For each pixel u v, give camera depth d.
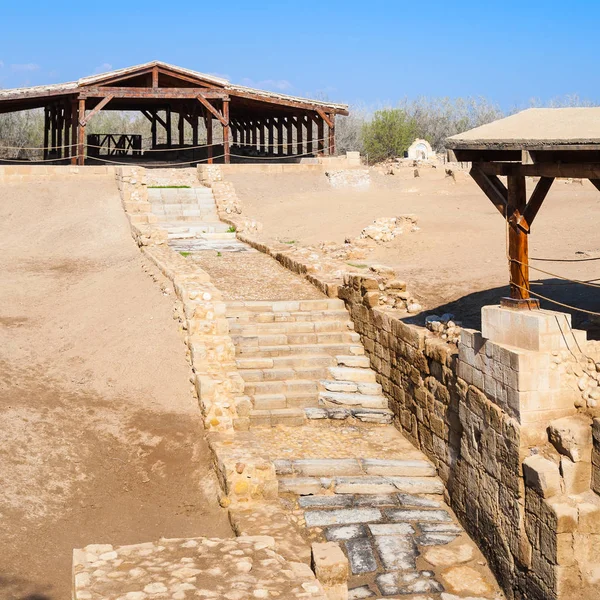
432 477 11.85
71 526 9.60
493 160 10.70
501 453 9.80
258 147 51.16
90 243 22.86
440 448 11.80
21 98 32.59
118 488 10.56
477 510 10.45
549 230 21.70
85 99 36.28
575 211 24.88
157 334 14.45
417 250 20.97
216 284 17.81
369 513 10.95
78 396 12.72
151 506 10.29
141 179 26.11
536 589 9.15
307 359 14.57
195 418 12.18
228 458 10.60
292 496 11.28
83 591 6.41
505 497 9.73
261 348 14.63
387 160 51.25
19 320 16.52
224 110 35.47
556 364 9.46
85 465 10.87
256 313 15.55
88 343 14.82
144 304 15.92
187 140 68.88
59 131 40.09
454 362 11.26
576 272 16.23
